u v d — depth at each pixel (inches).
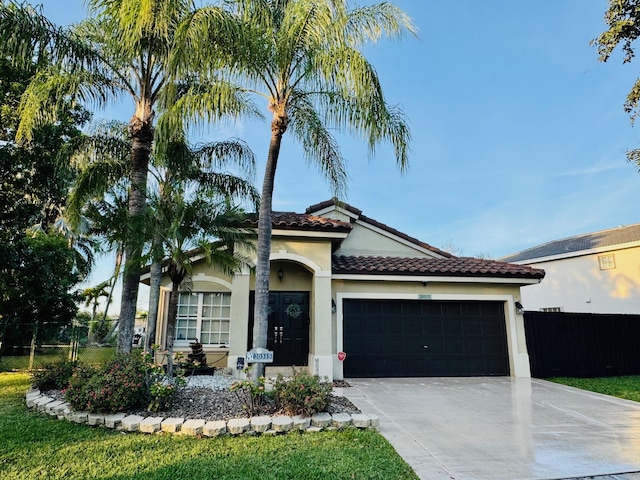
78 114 634.8
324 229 487.8
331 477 190.9
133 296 381.1
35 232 844.0
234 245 457.4
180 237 372.5
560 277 1012.5
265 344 325.7
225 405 301.1
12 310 749.9
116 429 260.4
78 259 995.9
